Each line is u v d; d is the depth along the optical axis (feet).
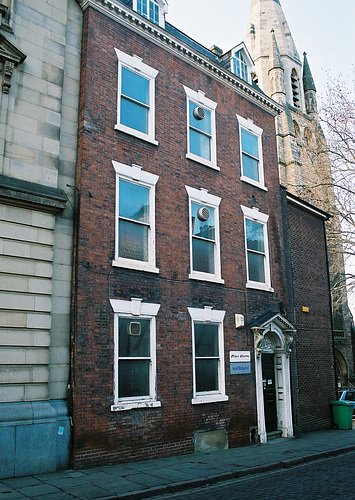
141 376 37.58
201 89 50.24
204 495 26.45
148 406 36.73
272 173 58.34
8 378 30.45
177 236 43.14
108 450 33.60
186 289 42.68
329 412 60.23
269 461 35.96
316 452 40.57
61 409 32.14
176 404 39.19
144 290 38.99
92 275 35.58
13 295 31.73
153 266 40.11
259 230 54.49
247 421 45.68
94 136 38.42
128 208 39.99
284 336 52.26
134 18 43.21
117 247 37.91
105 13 41.70
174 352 40.14
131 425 35.45
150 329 38.91
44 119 36.14
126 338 37.19
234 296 47.83
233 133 53.31
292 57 195.62
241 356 46.73
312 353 59.21
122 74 42.39
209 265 46.47
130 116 42.32
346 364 144.97
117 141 40.06
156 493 26.45
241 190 52.42
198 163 47.39
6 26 35.22
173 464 34.24
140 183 41.14
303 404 55.57
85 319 34.37
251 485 29.04
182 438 39.06
